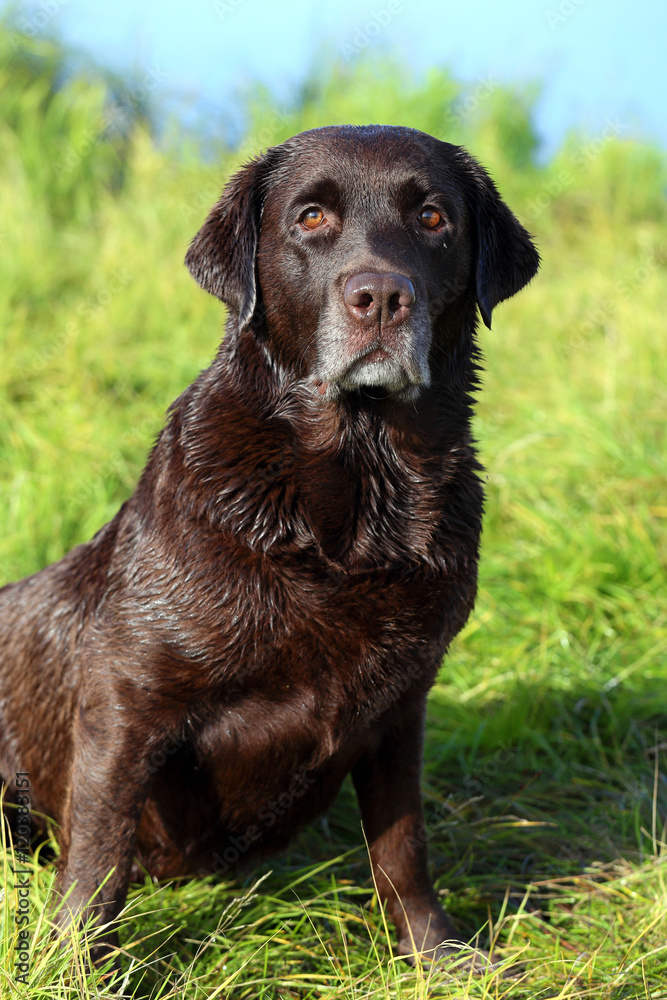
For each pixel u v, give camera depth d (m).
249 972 2.56
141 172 8.25
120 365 5.93
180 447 2.59
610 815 3.36
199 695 2.46
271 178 2.75
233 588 2.41
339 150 2.63
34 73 8.77
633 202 9.59
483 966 2.66
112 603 2.55
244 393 2.61
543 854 3.19
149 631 2.44
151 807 2.69
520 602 4.45
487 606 4.44
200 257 2.82
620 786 3.53
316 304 2.60
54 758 2.88
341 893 3.00
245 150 8.70
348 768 2.75
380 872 2.79
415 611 2.53
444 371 2.78
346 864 3.14
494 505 4.95
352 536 2.54
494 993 2.43
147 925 2.65
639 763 3.64
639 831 3.26
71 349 5.86
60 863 2.61
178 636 2.41
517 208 9.34
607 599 4.44
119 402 5.77
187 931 2.71
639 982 2.55
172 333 6.33
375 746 2.75
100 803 2.44
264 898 2.86
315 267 2.60
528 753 3.66
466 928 2.91
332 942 2.74
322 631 2.45
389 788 2.76
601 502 4.95
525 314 7.21
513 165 10.14
